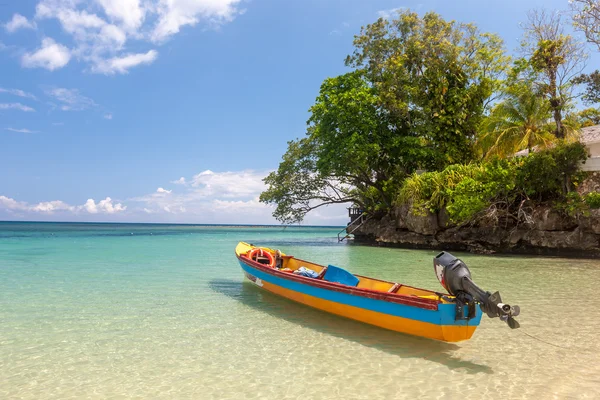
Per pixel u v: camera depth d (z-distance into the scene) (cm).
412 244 3017
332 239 4838
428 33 3188
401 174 3391
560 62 2459
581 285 1318
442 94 3147
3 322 877
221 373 605
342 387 554
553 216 2298
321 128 3303
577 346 722
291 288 1003
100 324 866
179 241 4041
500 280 1422
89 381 577
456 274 654
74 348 716
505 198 2448
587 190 2300
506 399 514
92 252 2559
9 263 1922
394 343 743
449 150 3122
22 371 613
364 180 3519
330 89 3347
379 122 3312
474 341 751
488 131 2739
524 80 2577
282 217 4072
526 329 825
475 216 2509
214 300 1097
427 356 675
